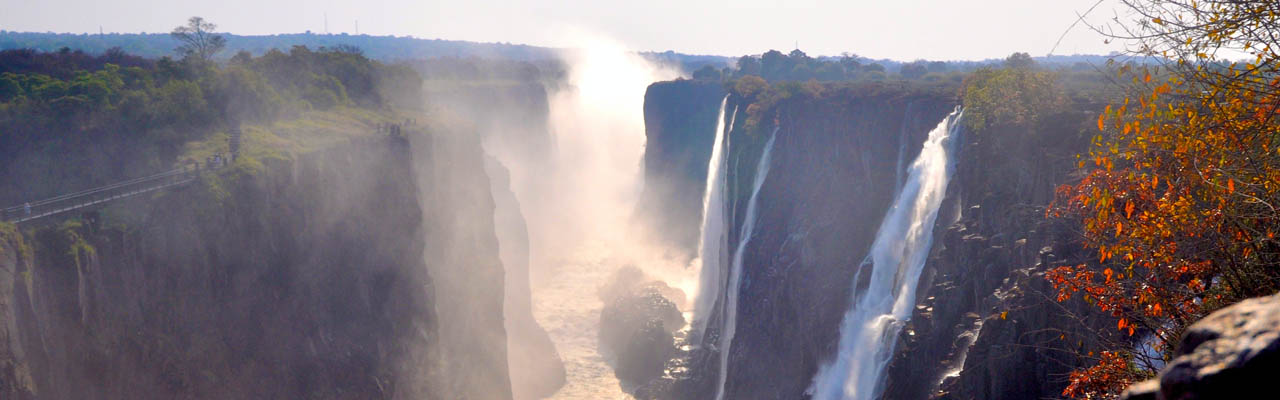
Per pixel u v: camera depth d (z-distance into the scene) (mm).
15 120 46031
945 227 39969
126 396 35125
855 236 55812
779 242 61219
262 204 43375
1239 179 11648
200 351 38656
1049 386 24094
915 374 33469
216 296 40250
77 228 34812
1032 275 26484
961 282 33312
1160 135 12531
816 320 54406
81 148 46156
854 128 58656
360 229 50000
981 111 38750
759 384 57344
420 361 52094
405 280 52500
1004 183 34594
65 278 33406
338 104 69312
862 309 49188
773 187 64250
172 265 38312
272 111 57844
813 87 73938
